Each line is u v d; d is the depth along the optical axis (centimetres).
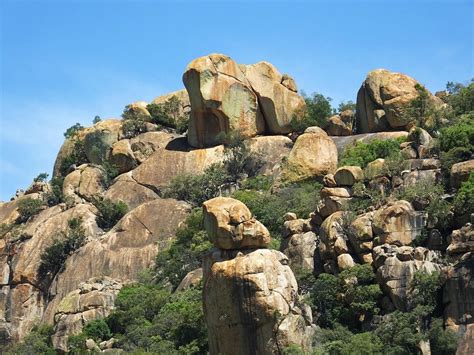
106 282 8538
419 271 6250
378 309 6366
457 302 5950
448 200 6838
